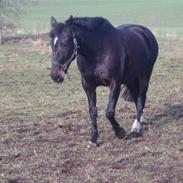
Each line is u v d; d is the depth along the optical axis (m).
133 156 8.86
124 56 9.59
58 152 9.21
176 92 15.12
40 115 12.30
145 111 12.32
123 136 9.83
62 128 10.87
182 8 58.31
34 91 16.12
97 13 55.69
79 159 8.80
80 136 10.26
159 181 7.69
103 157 8.87
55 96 15.17
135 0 70.50
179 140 9.78
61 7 62.88
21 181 7.86
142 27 11.16
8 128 11.09
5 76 19.09
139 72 10.55
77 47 8.84
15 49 28.36
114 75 9.27
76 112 12.52
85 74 9.30
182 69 20.23
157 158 8.76
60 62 8.67
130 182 7.68
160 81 17.34
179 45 30.23
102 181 7.73
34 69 20.88
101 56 9.11
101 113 12.16
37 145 9.73
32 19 50.81
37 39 33.47
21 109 13.17
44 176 8.04
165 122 11.16
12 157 9.03
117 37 9.52
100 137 10.08
